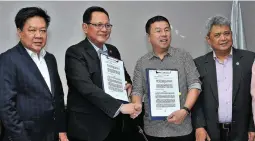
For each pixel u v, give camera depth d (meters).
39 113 2.08
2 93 1.98
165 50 2.45
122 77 2.44
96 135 2.30
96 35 2.37
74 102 2.38
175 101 2.38
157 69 2.41
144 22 3.84
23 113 2.05
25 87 2.05
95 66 2.33
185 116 2.29
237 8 3.64
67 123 2.44
